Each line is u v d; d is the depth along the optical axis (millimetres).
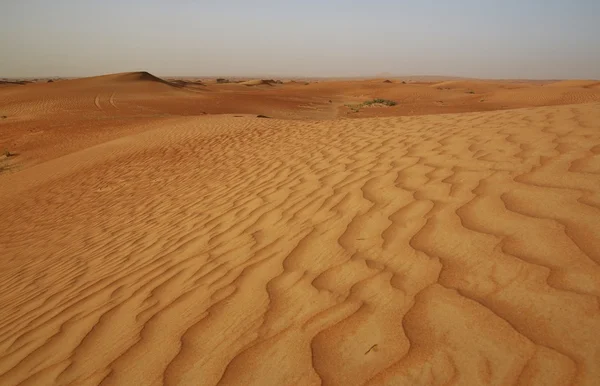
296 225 3799
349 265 2795
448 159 4648
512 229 2777
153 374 2113
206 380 1978
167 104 38062
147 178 9648
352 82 89938
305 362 1949
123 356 2348
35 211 9250
